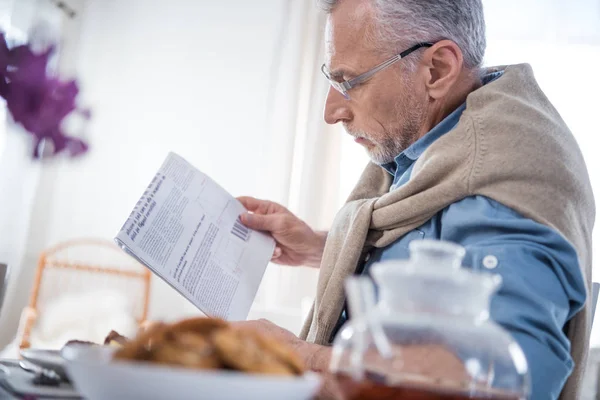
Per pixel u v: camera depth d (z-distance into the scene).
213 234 1.32
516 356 0.50
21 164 3.18
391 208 1.22
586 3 3.19
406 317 0.49
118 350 0.49
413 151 1.33
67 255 3.49
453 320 0.50
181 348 0.46
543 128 1.16
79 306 3.14
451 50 1.29
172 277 1.17
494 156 1.13
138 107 3.58
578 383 1.06
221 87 3.52
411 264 0.50
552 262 0.97
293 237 1.49
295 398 0.45
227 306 1.21
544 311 0.89
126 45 3.62
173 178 1.35
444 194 1.16
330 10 1.36
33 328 3.09
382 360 0.48
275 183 3.26
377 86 1.30
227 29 3.56
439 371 0.48
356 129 1.36
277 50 3.39
